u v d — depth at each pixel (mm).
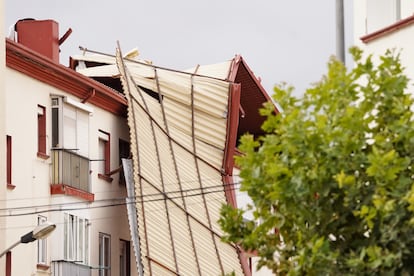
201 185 72750
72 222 68000
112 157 75125
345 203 22453
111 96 73375
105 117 74375
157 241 66625
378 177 21906
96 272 71875
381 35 39094
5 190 60188
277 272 23703
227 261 71500
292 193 22531
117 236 74500
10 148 62781
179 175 71438
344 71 22844
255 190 23516
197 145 74812
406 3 42719
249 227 24109
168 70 77062
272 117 23234
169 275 66000
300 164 22531
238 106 76562
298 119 22594
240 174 23469
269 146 23141
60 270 66188
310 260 21969
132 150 68188
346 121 22469
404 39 38469
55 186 66562
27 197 64125
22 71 63938
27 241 49812
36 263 64312
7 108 62531
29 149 64562
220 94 76688
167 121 73875
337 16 34719
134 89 72750
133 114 70312
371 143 23922
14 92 63250
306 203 22797
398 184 21906
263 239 23875
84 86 70125
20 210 63375
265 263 23766
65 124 68000
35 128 65250
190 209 71188
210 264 69438
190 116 75625
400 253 21719
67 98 67688
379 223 22141
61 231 66562
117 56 73625
